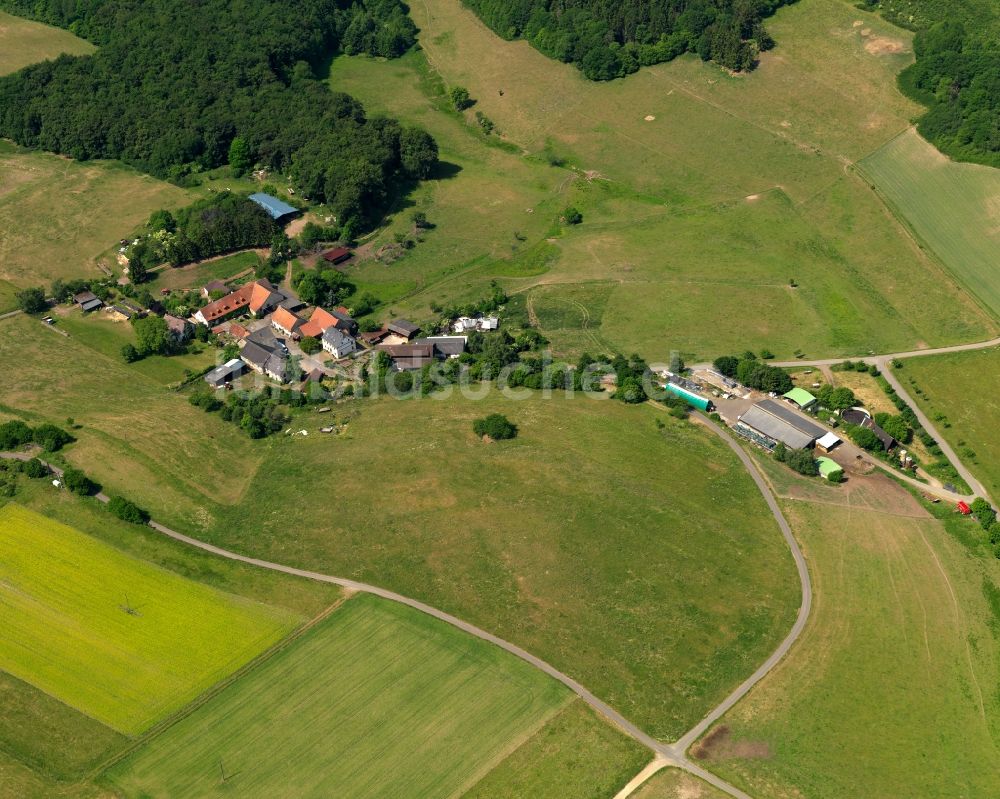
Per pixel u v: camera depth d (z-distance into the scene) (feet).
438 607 529.04
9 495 599.57
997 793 443.73
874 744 462.60
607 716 472.44
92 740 466.29
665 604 528.63
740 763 453.58
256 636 514.68
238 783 445.37
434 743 460.55
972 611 529.45
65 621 523.70
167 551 565.94
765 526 579.89
